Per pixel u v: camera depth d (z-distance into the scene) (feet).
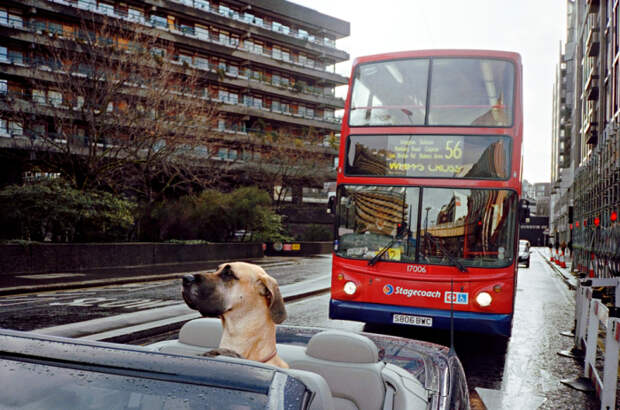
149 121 75.25
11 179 92.89
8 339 4.62
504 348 27.50
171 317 32.68
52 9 141.38
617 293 26.30
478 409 17.67
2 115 80.38
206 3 186.19
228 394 3.85
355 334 9.45
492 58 26.11
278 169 155.12
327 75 220.02
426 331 31.27
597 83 102.37
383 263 25.96
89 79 75.05
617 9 77.97
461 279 24.66
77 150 95.66
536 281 73.51
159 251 80.53
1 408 4.09
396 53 27.45
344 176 27.07
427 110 26.22
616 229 52.80
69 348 4.45
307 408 3.90
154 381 4.03
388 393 8.70
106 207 73.00
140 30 81.00
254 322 8.39
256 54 196.13
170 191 105.50
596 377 19.80
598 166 72.74
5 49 133.59
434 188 25.61
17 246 59.72
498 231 24.67
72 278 55.88
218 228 110.22
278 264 92.63
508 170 24.94
